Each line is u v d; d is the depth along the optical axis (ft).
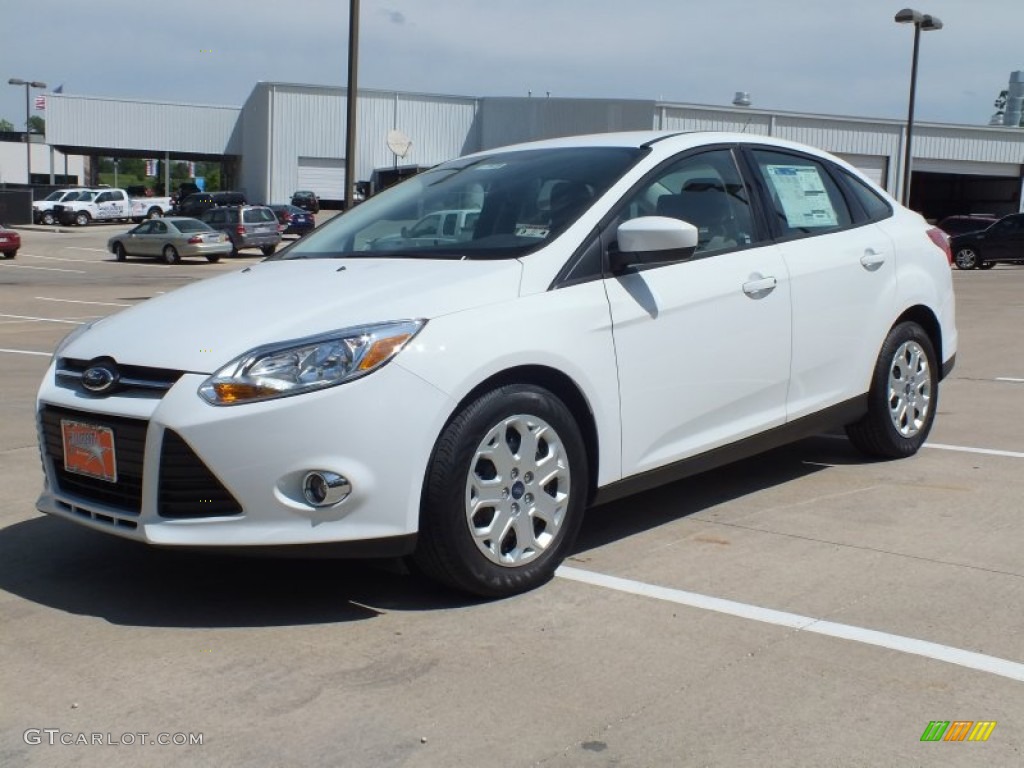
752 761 10.07
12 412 27.55
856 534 16.61
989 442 22.99
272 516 12.69
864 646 12.52
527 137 183.01
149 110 210.38
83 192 179.22
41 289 76.84
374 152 189.78
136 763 10.16
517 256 14.74
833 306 18.58
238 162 217.36
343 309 13.44
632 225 14.80
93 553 16.08
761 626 13.10
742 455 17.38
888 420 20.36
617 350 15.03
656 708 11.09
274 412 12.51
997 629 12.99
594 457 15.06
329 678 11.84
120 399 13.30
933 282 20.99
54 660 12.36
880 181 169.27
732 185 17.63
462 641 12.76
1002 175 177.58
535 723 10.80
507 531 13.93
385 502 12.86
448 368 13.11
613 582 14.62
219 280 16.07
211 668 12.11
